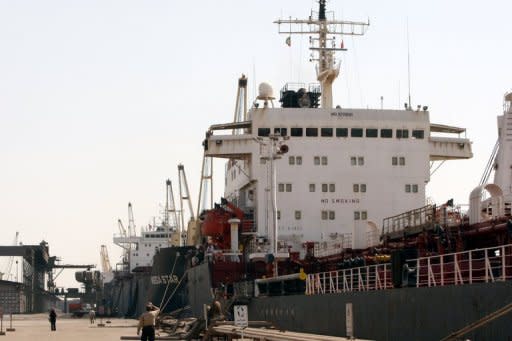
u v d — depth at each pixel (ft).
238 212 240.53
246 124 236.43
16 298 645.51
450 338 91.50
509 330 88.99
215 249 240.94
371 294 126.52
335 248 202.69
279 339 116.26
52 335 217.56
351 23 250.16
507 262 112.16
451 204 134.92
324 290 152.87
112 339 192.75
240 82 323.98
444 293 103.55
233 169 274.16
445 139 234.58
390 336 119.24
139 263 522.88
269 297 180.65
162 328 228.84
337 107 239.50
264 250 218.59
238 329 136.15
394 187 229.04
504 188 138.82
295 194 226.79
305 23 250.57
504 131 140.26
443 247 132.57
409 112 231.91
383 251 160.04
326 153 228.63
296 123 229.04
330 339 108.37
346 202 227.40
